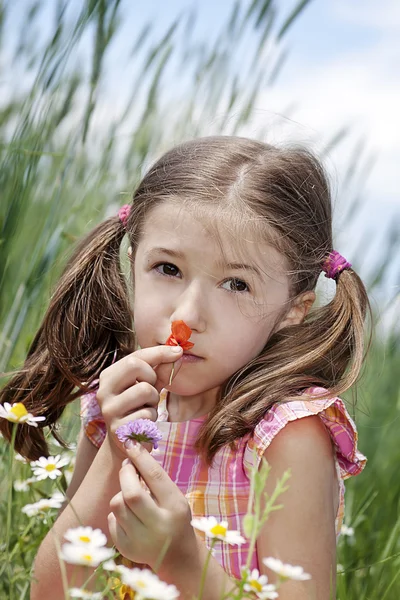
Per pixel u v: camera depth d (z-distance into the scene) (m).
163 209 2.03
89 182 2.94
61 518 1.99
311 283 2.21
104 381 1.96
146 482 1.78
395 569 2.53
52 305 2.41
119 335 2.42
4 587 1.96
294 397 1.99
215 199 2.01
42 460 2.00
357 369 2.13
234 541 1.49
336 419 2.01
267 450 1.95
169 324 1.98
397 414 3.34
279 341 2.13
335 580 1.89
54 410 2.43
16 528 2.21
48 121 2.71
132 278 2.27
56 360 2.38
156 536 1.74
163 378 2.00
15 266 2.93
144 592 1.31
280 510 1.89
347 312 2.19
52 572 1.96
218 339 1.95
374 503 3.08
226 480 2.02
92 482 1.99
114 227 2.44
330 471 1.96
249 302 1.99
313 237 2.21
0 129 2.95
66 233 2.76
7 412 1.77
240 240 1.97
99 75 2.76
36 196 2.86
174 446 2.10
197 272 1.97
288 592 1.82
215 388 2.16
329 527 1.91
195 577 1.77
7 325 2.65
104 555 1.39
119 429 1.74
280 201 2.09
